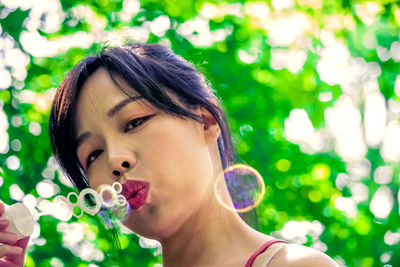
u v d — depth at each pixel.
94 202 2.51
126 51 2.63
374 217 8.05
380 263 7.71
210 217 2.54
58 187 6.91
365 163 8.91
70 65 6.86
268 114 7.79
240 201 2.97
